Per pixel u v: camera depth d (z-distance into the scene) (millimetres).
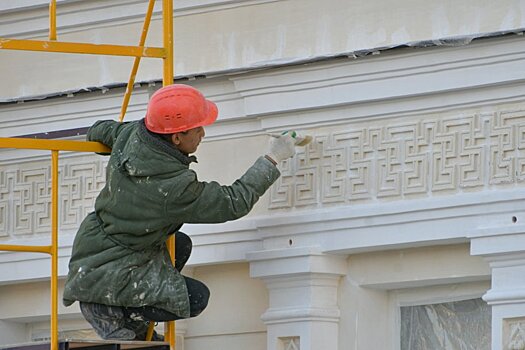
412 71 17641
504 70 17078
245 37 19156
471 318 17812
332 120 18281
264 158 16594
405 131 17766
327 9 18578
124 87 19938
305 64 18328
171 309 15977
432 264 17688
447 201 17250
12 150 20781
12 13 21016
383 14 18156
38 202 20625
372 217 17750
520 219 16781
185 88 15812
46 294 20688
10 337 21141
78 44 16188
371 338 18203
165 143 15711
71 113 20422
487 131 17234
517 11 17234
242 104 19000
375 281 18094
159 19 20016
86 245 16047
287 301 18344
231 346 19047
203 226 19109
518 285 16719
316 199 18266
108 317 16062
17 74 20984
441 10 17734
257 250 18672
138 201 15727
